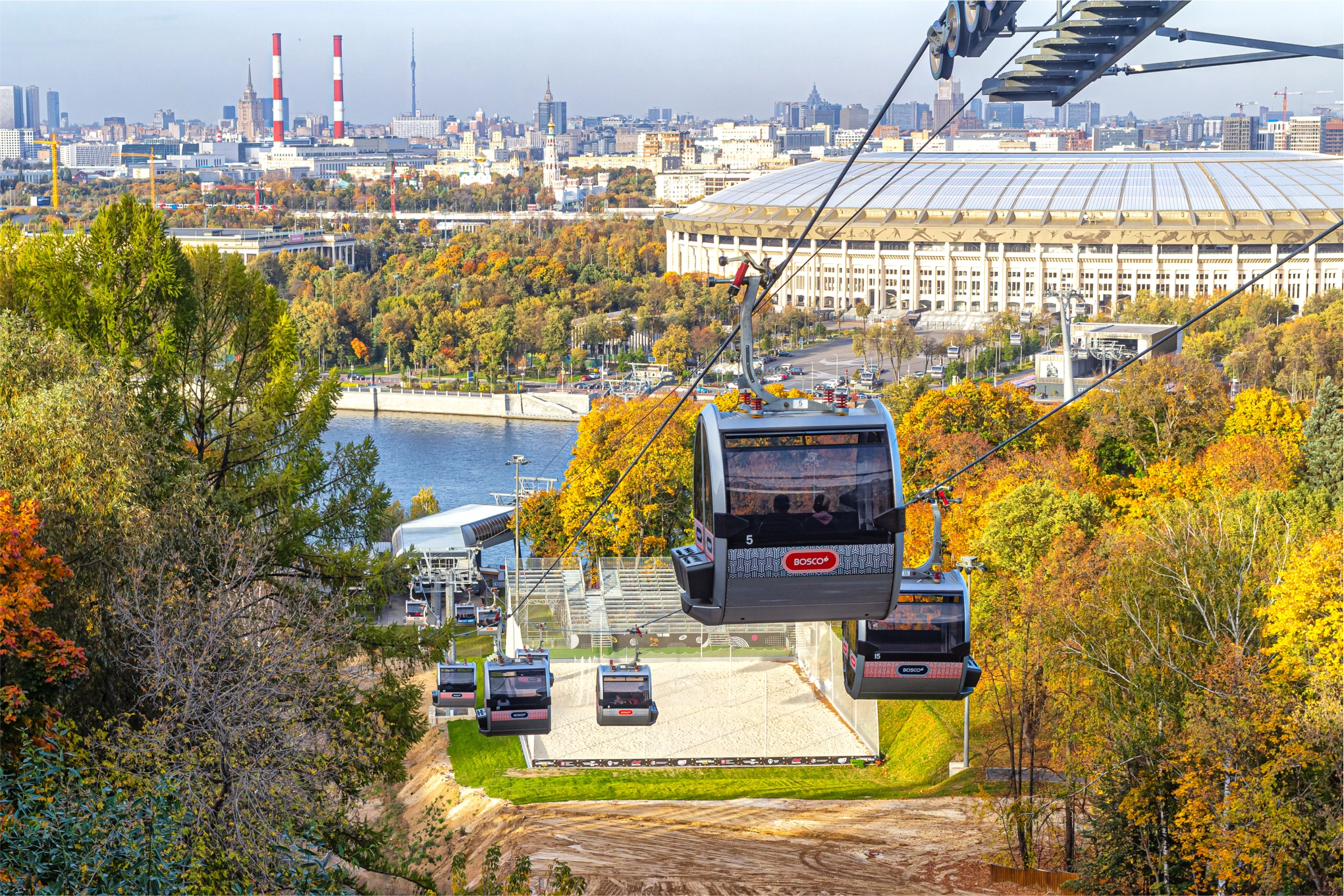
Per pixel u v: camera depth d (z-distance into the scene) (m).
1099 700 59.03
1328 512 76.44
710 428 28.55
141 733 36.59
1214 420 135.38
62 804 31.73
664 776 80.06
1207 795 48.91
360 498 55.34
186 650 38.91
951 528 100.19
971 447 122.06
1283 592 50.31
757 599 28.50
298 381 56.94
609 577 100.69
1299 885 46.56
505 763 82.25
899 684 38.66
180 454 51.56
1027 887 59.09
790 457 28.23
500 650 104.44
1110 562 64.88
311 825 39.59
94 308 51.47
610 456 114.06
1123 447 135.38
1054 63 22.73
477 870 63.81
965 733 78.06
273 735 39.03
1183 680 55.34
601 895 58.53
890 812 71.81
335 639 45.59
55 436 41.81
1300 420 129.25
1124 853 54.81
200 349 56.09
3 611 35.81
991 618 72.94
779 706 90.00
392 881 49.66
